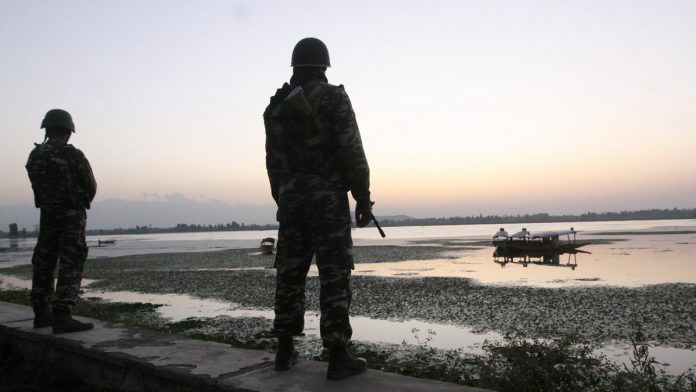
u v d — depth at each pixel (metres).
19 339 5.30
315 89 3.29
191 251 57.41
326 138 3.26
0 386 4.32
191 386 3.51
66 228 5.13
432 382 3.26
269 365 3.75
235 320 11.90
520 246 36.84
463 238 88.81
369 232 187.75
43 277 5.35
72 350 4.54
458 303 14.48
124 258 45.53
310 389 3.14
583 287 17.61
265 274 24.53
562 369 4.52
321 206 3.28
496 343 9.12
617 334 9.89
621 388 4.55
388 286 18.83
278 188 3.56
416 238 96.19
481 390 3.09
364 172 3.27
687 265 25.55
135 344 4.50
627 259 31.44
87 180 5.23
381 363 6.29
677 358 8.05
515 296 15.67
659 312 12.18
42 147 5.14
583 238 68.81
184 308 14.12
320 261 3.31
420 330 10.65
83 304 14.81
